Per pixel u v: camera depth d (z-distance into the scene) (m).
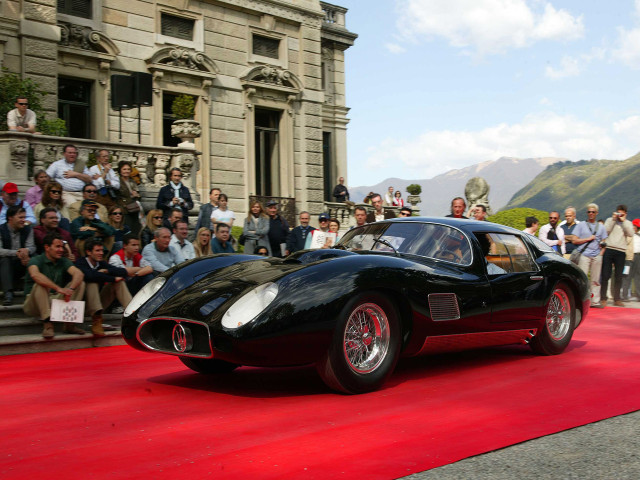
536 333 5.40
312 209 21.38
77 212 8.79
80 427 3.24
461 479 2.46
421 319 4.30
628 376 4.67
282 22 20.64
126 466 2.60
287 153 20.67
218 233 8.38
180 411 3.59
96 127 16.06
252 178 19.58
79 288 6.40
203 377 4.70
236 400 3.89
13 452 2.81
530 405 3.74
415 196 30.77
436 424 3.29
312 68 21.44
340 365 3.90
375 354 4.14
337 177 25.89
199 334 3.93
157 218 9.07
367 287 4.00
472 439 3.01
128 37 16.75
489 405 3.73
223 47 18.94
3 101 12.40
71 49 15.48
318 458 2.71
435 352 4.61
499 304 4.88
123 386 4.36
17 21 14.19
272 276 4.03
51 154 10.66
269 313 3.71
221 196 10.35
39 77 14.48
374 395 4.02
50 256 6.34
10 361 5.56
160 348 4.21
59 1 15.52
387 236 5.19
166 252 7.59
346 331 4.00
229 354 3.71
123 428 3.22
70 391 4.18
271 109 20.44
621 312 9.96
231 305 3.82
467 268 4.83
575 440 3.02
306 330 3.77
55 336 6.30
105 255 7.90
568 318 5.75
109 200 9.81
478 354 5.76
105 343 6.59
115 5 16.48
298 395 4.04
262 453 2.78
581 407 3.68
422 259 4.85
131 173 11.34
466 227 5.10
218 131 18.78
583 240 10.75
